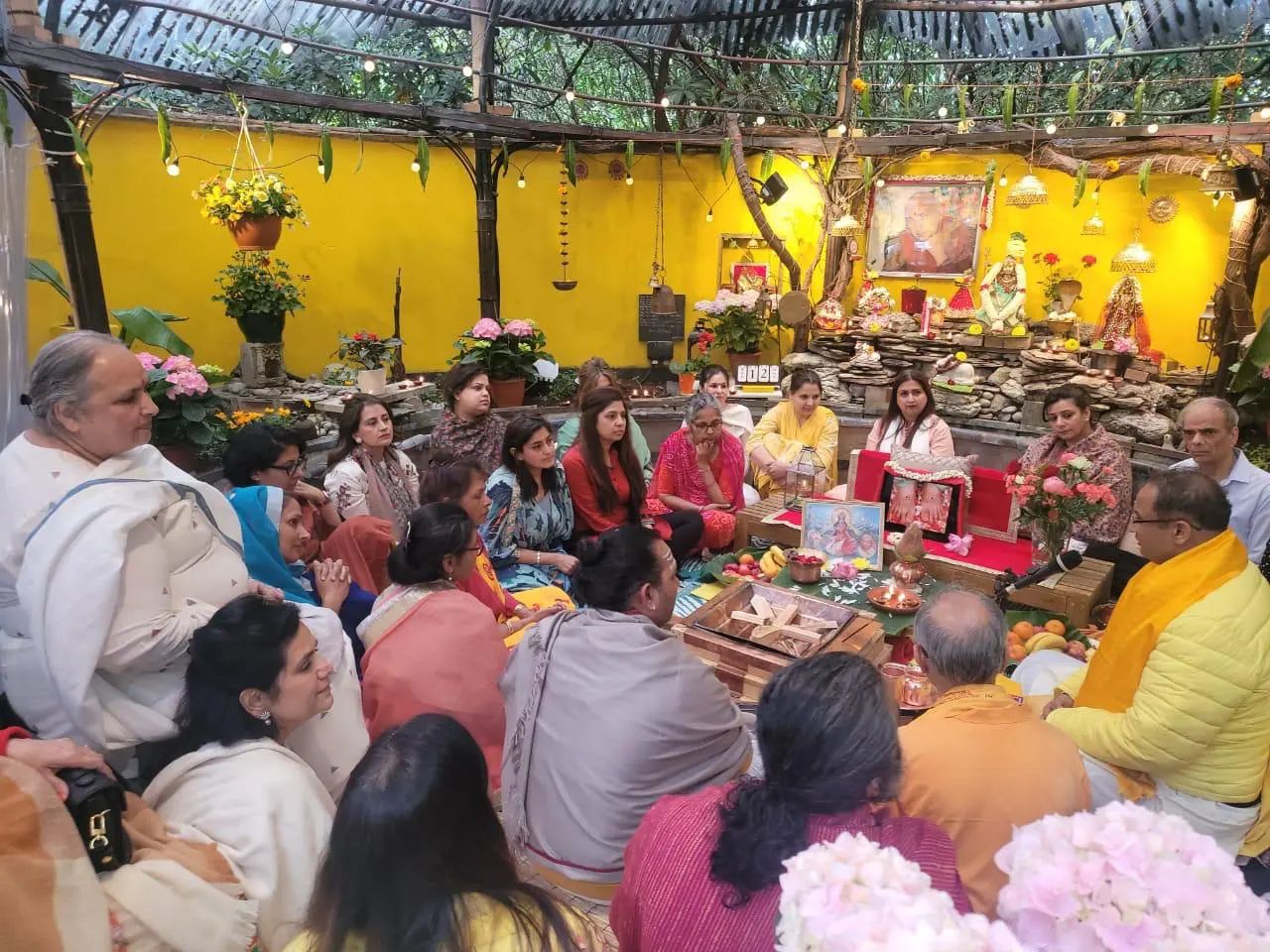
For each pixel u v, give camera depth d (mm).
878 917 983
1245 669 2098
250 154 6156
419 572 2559
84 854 1300
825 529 4031
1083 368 6551
